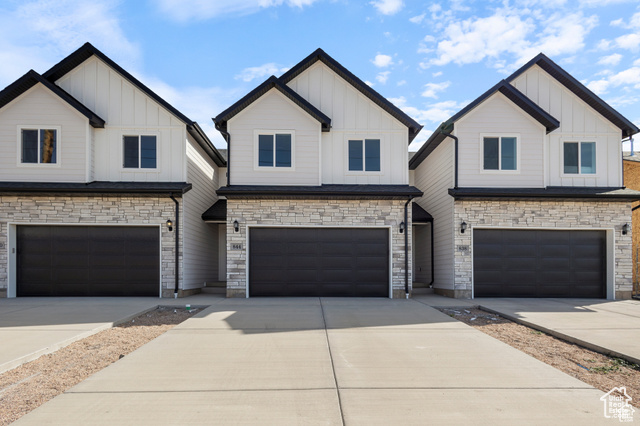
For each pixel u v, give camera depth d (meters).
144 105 12.89
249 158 12.64
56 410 3.88
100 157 12.78
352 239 12.62
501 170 12.78
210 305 10.59
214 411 3.87
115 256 12.52
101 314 8.96
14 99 12.41
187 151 13.02
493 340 6.65
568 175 13.06
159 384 4.57
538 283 12.59
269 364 5.31
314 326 7.72
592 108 13.30
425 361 5.46
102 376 4.83
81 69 12.91
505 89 12.62
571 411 3.89
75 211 12.37
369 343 6.42
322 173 12.91
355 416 3.76
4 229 12.16
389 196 12.34
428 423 3.62
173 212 12.50
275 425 3.59
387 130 13.06
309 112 12.66
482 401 4.11
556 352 6.26
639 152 17.77
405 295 12.36
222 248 16.45
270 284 12.43
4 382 4.81
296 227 12.50
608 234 12.63
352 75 12.77
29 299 11.64
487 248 12.62
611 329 7.52
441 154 13.97
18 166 12.31
